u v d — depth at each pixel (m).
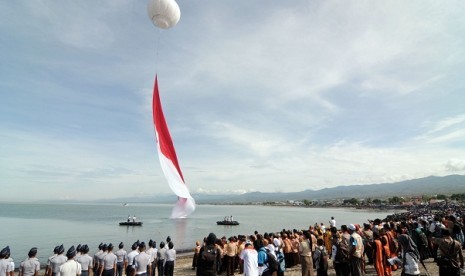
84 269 10.27
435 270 13.32
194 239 48.59
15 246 39.81
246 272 8.22
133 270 11.63
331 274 14.29
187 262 25.38
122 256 13.00
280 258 12.03
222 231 63.19
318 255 11.75
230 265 16.19
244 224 83.38
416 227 16.08
